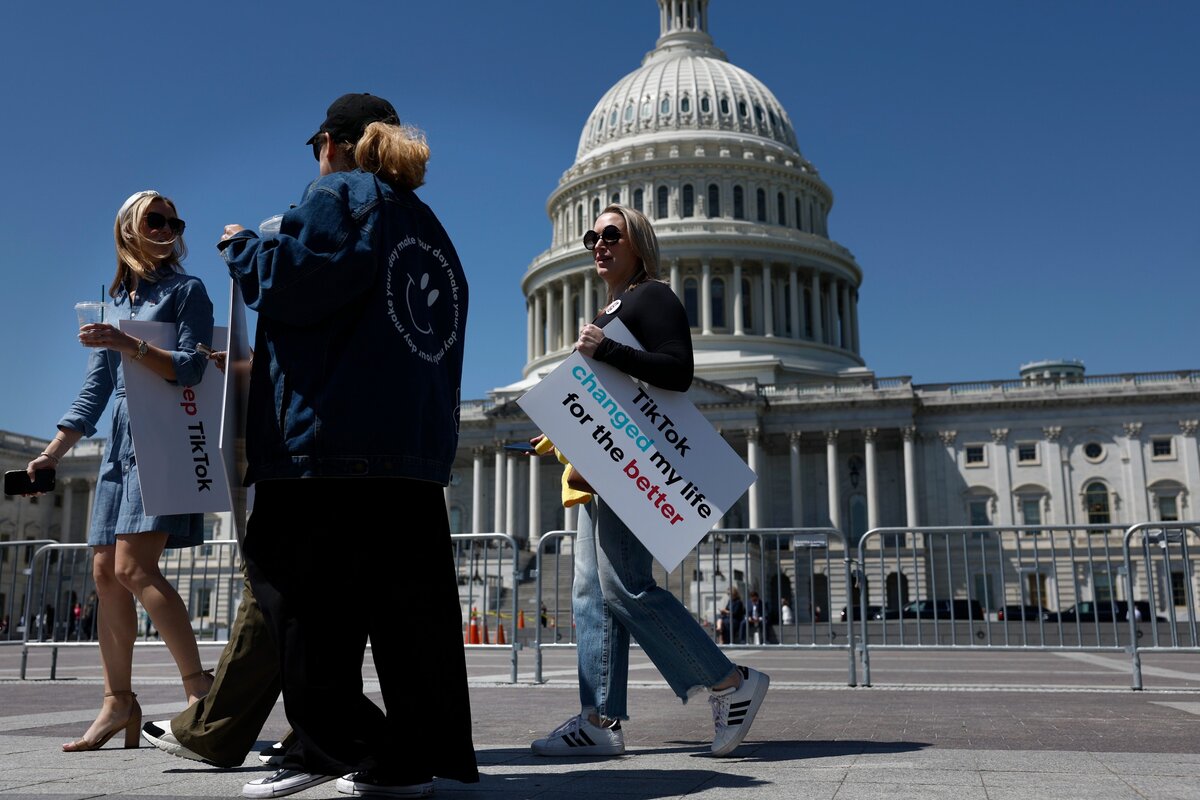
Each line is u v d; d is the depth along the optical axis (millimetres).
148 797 4840
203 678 7242
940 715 10008
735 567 17453
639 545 6738
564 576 34562
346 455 4738
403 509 4906
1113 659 26266
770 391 86438
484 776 5781
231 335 5461
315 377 4801
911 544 17578
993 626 16062
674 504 6414
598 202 107375
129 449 7258
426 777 4805
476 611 28156
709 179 105500
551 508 91312
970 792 4855
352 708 4805
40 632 18016
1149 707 11023
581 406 6430
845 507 88000
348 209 4930
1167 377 82188
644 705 11641
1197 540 14891
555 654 29594
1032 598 15961
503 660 25453
